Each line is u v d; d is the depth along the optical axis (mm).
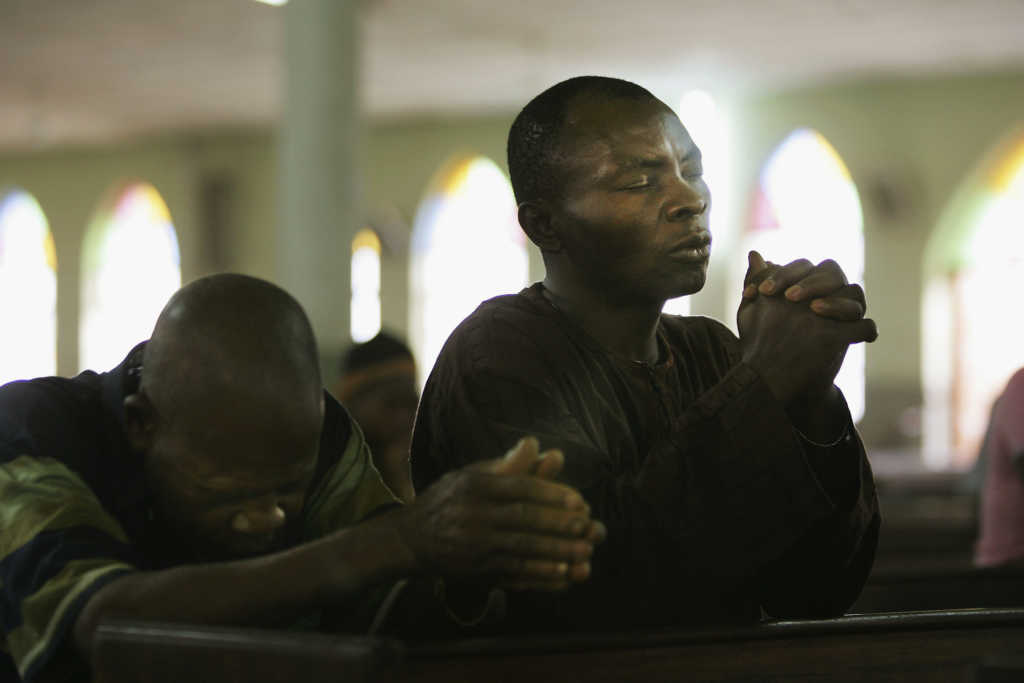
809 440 1993
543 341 2035
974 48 15750
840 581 2123
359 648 1325
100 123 20438
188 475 1675
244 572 1601
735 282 18078
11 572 1711
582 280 2127
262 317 1685
